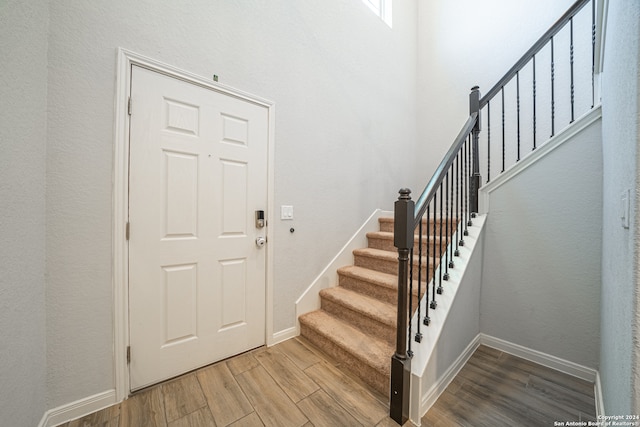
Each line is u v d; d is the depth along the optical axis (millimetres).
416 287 1737
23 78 971
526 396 1404
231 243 1724
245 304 1798
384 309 1791
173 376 1501
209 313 1636
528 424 1214
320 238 2258
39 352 1082
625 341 725
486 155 2688
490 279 1966
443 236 2121
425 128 3256
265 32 1874
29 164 1013
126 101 1330
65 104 1177
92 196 1248
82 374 1229
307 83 2148
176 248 1506
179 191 1512
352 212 2547
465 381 1534
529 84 2420
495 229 1943
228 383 1479
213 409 1284
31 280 1027
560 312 1669
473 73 2848
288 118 2020
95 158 1253
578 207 1594
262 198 1871
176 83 1492
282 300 1995
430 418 1243
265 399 1358
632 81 666
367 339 1696
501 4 2635
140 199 1383
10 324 903
